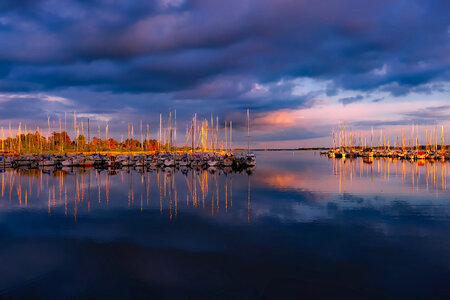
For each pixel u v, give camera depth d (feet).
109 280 37.55
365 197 92.07
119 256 45.06
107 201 89.04
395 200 86.74
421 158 330.54
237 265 41.52
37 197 96.32
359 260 42.91
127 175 168.04
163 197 95.50
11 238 53.83
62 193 104.12
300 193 100.68
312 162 302.04
